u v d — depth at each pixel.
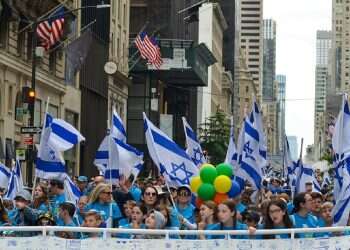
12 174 23.70
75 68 63.62
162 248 13.63
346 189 17.02
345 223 17.00
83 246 13.49
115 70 79.94
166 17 125.56
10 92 57.59
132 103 114.38
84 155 78.50
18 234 13.79
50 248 13.44
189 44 115.62
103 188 18.06
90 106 81.31
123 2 98.69
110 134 21.06
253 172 23.08
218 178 18.42
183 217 17.77
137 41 77.38
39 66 62.38
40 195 19.39
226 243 13.66
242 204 21.73
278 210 14.64
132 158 23.91
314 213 17.95
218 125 123.06
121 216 18.62
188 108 136.75
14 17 56.09
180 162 18.56
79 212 18.78
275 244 13.71
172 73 116.06
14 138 58.31
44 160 19.80
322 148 184.75
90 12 80.62
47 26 51.31
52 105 67.75
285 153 33.94
